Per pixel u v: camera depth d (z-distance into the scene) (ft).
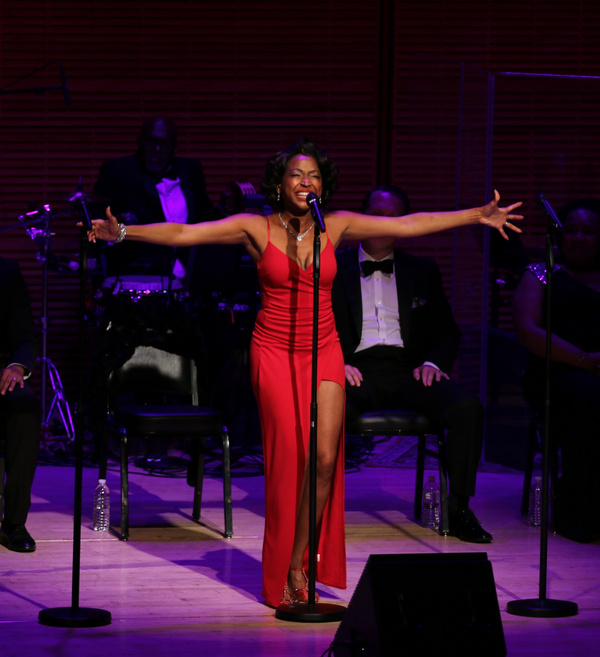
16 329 56.13
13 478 52.95
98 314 77.77
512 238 79.71
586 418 56.44
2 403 54.39
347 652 35.14
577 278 61.67
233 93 97.55
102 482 58.59
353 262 60.44
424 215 44.96
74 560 41.83
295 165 43.06
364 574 34.65
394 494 67.97
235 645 38.93
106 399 61.00
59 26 96.22
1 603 43.93
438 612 34.04
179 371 62.39
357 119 98.27
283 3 96.94
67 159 97.40
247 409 80.28
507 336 77.82
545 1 96.89
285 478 43.01
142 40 96.73
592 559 52.90
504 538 57.00
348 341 59.93
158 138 81.66
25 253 97.96
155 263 79.51
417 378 58.18
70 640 39.19
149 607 43.70
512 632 40.83
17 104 96.63
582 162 94.84
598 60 97.14
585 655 38.17
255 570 49.80
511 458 78.07
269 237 43.70
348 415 56.18
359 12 97.25
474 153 73.97
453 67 75.51
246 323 77.82
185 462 77.05
